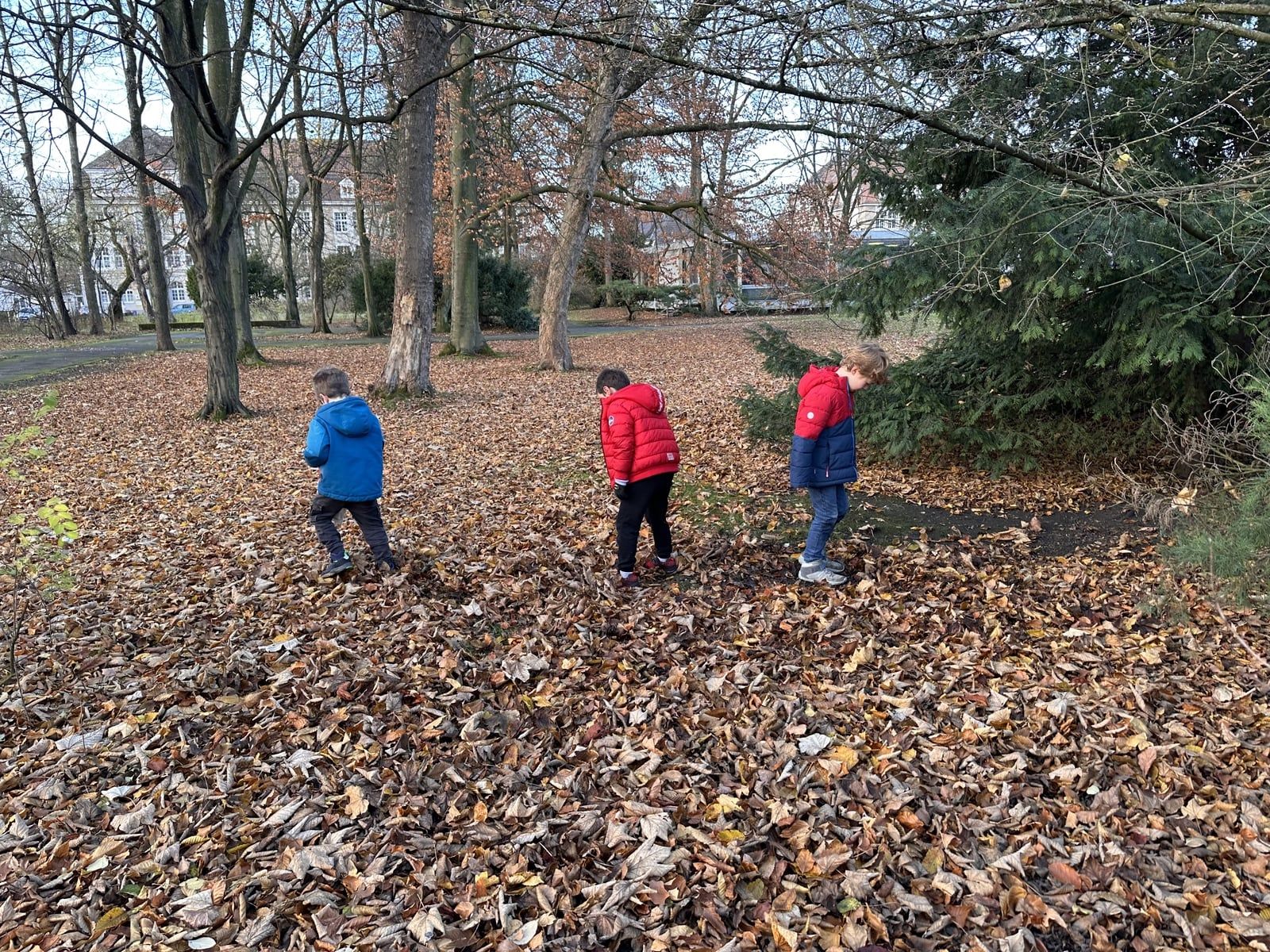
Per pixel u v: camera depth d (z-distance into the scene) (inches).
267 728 141.1
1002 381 262.2
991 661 155.3
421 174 487.5
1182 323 195.3
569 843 111.3
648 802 119.3
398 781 126.8
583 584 198.4
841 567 196.9
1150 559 196.7
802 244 577.9
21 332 1444.4
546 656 164.6
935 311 231.6
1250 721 130.7
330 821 117.6
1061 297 202.1
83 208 1263.5
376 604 190.2
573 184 622.2
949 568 199.6
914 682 149.3
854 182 280.1
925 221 239.0
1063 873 101.9
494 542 231.0
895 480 273.9
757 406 320.2
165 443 415.8
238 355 751.1
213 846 113.0
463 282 794.8
